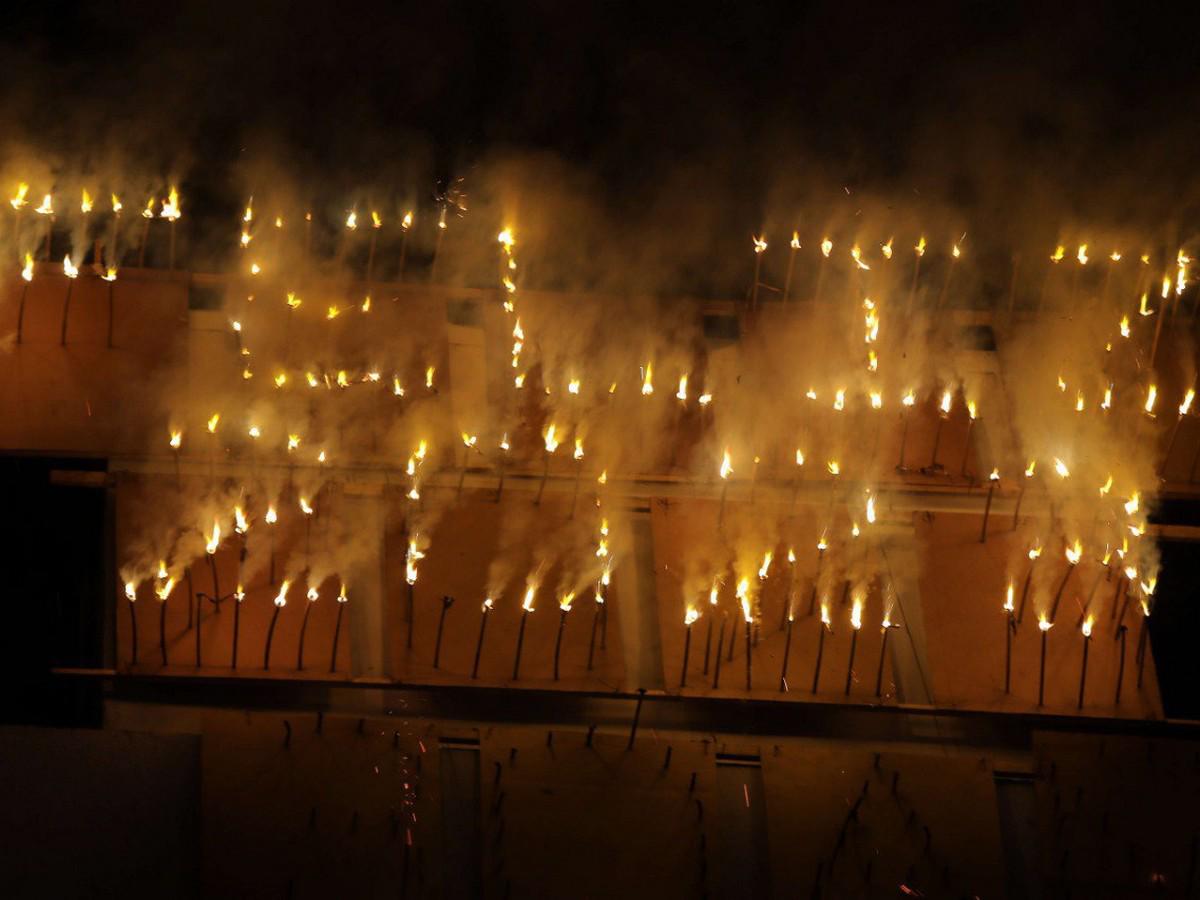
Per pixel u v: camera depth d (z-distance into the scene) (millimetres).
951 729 4555
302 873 4062
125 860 4082
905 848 4262
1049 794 4387
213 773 4152
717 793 4344
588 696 4477
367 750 4246
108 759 4172
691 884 4176
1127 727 4562
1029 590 4777
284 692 4398
